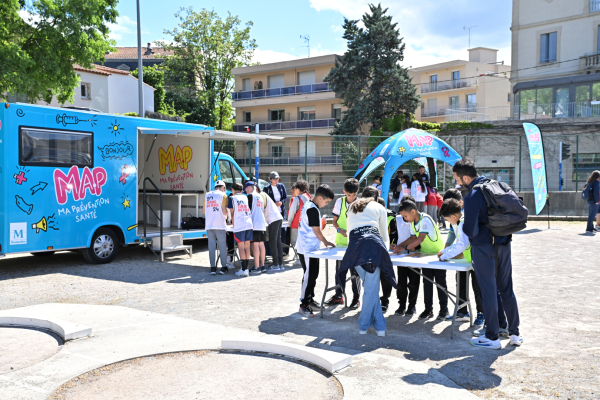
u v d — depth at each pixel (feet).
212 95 151.02
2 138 28.63
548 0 115.44
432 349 15.78
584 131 94.07
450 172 74.69
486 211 15.40
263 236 30.01
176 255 37.50
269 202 30.63
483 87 163.12
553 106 103.86
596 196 48.70
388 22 118.42
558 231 51.16
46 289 25.41
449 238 18.61
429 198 52.11
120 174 33.99
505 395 12.19
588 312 20.12
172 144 42.09
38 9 60.03
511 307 15.97
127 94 117.91
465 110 156.15
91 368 14.26
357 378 13.24
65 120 31.14
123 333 17.51
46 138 30.27
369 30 117.70
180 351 15.66
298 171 71.82
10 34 59.57
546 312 20.20
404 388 12.55
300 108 152.56
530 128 52.75
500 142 92.48
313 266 20.24
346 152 69.00
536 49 117.50
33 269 31.24
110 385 13.05
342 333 17.56
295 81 151.53
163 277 28.58
